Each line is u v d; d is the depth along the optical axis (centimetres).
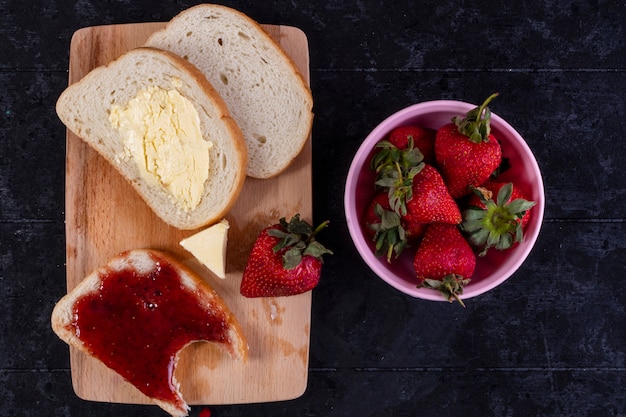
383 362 68
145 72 61
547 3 68
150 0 67
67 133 62
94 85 62
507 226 55
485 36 68
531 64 68
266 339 62
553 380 68
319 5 67
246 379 62
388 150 56
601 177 68
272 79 62
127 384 63
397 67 67
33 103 67
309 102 61
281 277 59
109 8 67
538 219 57
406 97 67
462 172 56
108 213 62
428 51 67
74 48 62
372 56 67
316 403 67
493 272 58
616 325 68
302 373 62
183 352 62
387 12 67
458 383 68
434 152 58
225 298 62
